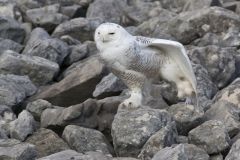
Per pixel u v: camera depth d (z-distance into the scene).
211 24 17.56
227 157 10.86
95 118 13.11
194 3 19.64
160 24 18.19
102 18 19.30
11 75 15.11
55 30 18.61
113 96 14.28
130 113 12.01
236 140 11.52
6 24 18.28
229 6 19.70
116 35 11.66
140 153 11.46
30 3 20.25
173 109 12.73
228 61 15.43
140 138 11.69
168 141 11.47
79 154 11.11
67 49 16.95
